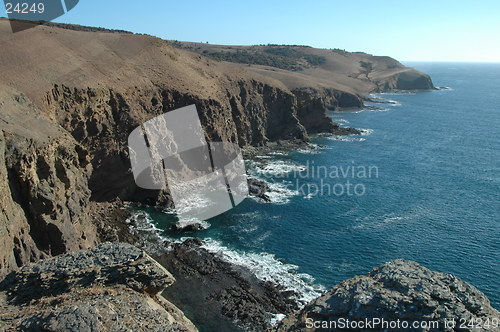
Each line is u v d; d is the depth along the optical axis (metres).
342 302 17.70
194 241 49.69
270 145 98.56
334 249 49.06
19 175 36.44
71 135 50.12
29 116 43.59
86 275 20.33
